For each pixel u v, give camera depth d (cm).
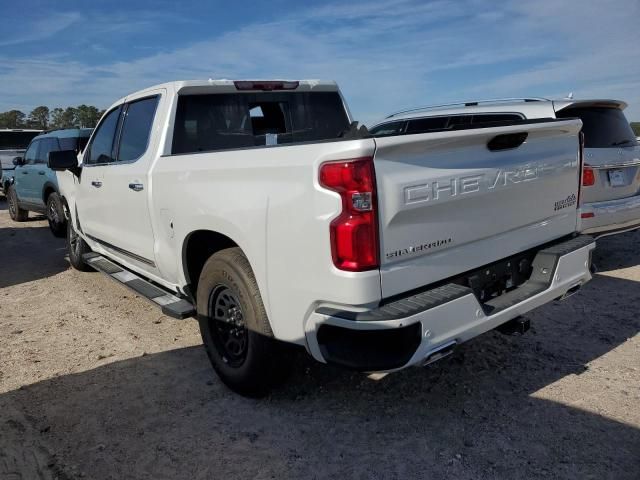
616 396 353
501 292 341
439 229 290
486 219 315
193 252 398
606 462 289
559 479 277
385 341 280
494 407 346
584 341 439
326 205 267
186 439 324
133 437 329
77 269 707
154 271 456
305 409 351
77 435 333
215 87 434
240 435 326
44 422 348
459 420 333
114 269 547
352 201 259
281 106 474
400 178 269
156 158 415
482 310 298
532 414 336
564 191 375
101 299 598
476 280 319
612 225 603
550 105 604
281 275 298
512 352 421
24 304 595
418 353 271
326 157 265
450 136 281
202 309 376
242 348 357
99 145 551
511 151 326
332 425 332
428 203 279
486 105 668
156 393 381
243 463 300
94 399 376
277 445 315
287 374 350
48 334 502
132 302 583
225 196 330
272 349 334
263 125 464
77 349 464
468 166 298
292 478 286
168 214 396
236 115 447
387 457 300
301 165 277
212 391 380
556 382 374
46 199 988
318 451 308
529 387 369
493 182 311
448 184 288
